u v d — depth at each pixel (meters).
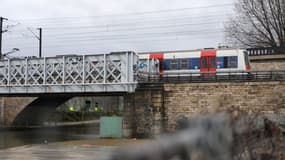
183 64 42.31
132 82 37.47
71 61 39.91
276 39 57.19
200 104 36.41
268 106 33.97
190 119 3.52
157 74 38.84
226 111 4.06
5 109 62.81
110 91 38.12
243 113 4.38
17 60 42.19
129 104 38.03
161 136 3.09
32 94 42.88
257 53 52.28
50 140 39.03
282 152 5.25
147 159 2.66
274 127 5.17
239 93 35.25
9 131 54.50
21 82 42.44
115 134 37.75
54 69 40.69
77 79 39.84
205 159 3.27
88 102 99.38
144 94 37.66
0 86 42.34
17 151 27.61
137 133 37.28
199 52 41.94
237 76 36.78
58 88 40.00
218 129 3.62
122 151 2.63
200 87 36.56
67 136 44.72
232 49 40.81
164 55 43.22
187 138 3.06
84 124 73.38
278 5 56.00
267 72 37.91
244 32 59.50
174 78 38.56
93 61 39.28
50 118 67.94
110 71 38.50
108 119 38.12
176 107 37.19
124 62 38.22
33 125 64.88
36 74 41.47
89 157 22.59
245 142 4.29
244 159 4.21
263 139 4.85
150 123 37.00
